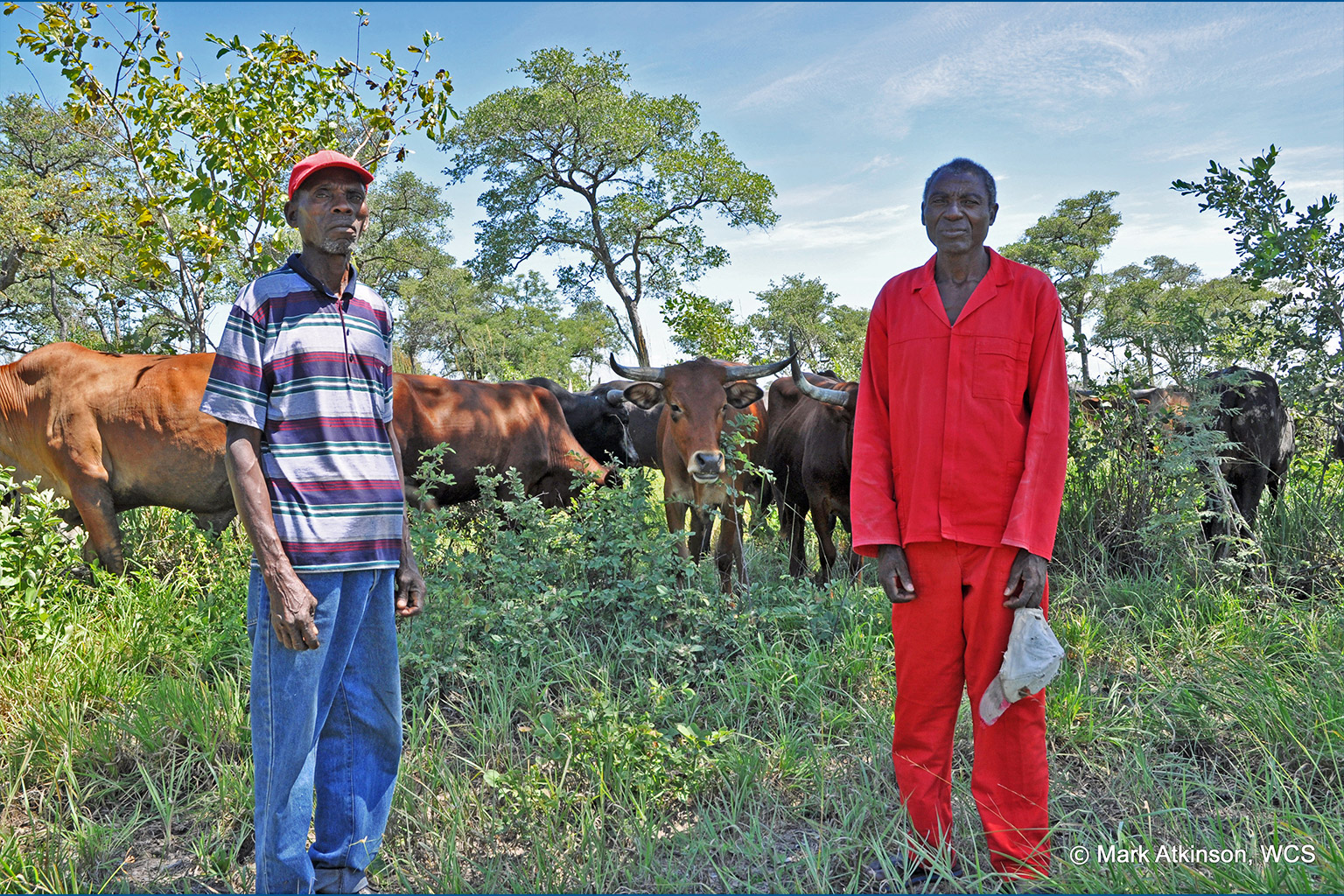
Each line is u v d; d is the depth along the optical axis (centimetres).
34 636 413
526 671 393
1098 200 4816
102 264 780
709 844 285
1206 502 555
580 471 691
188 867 287
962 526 251
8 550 437
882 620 452
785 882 266
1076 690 363
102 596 482
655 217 3148
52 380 541
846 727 369
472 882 270
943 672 262
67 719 361
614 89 3106
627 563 494
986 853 275
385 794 263
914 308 261
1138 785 306
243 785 317
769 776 330
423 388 650
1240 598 479
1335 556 530
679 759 319
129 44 664
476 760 339
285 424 240
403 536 269
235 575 538
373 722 260
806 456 623
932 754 266
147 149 677
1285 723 328
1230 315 588
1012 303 254
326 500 240
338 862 254
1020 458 253
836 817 308
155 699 379
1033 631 244
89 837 289
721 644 436
